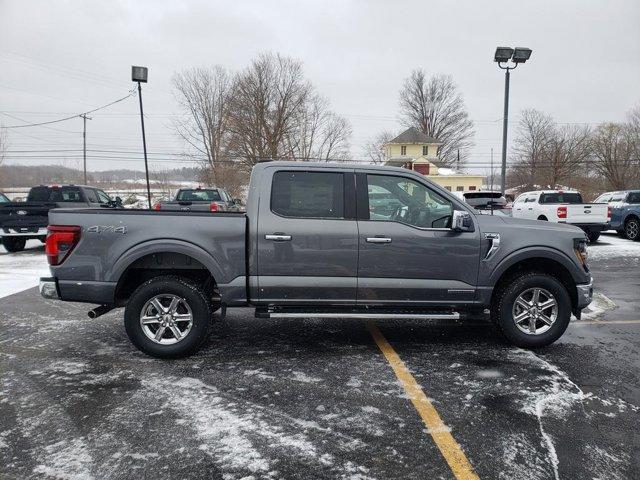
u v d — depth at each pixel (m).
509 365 4.36
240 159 50.66
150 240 4.33
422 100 71.75
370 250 4.44
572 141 57.12
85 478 2.62
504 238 4.57
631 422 3.29
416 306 4.59
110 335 5.25
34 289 7.77
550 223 4.90
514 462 2.80
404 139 59.81
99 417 3.32
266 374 4.12
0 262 10.86
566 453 2.90
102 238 4.31
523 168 61.56
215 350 4.75
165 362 4.41
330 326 5.66
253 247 4.38
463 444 2.99
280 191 4.47
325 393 3.73
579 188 57.06
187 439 3.03
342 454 2.88
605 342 5.06
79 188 13.24
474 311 4.80
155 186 49.31
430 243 4.49
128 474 2.66
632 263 10.70
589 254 12.05
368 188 4.54
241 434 3.10
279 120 50.50
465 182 54.28
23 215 12.19
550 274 4.95
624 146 54.00
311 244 4.40
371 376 4.08
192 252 4.34
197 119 52.03
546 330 4.74
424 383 3.94
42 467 2.72
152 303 4.46
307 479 2.63
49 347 4.83
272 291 4.43
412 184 4.60
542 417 3.35
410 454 2.88
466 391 3.78
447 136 71.94
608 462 2.80
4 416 3.33
